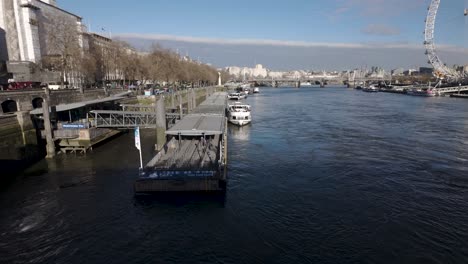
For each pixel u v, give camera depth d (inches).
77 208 1269.7
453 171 1689.2
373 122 3395.7
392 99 6683.1
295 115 4033.0
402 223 1133.7
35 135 2004.2
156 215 1192.8
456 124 3233.3
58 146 2126.0
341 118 3730.3
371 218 1168.8
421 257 948.6
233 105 3609.7
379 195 1371.8
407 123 3314.5
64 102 2743.6
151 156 2017.7
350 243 1014.4
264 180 1552.7
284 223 1132.5
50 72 3821.4
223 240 1029.8
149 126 2352.4
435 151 2116.1
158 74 5004.9
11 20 3929.6
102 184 1526.8
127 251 984.3
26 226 1141.1
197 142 1927.9
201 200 1299.2
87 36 4901.6
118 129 2689.5
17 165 1792.6
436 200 1322.6
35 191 1454.2
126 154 2078.0
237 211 1217.4
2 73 3476.9
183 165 1494.8
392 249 985.5
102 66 4281.5
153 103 3757.4
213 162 1541.6
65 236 1074.1
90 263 934.4
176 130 1815.9
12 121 1822.1
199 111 2699.3
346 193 1392.7
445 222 1144.2
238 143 2415.1
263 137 2635.3
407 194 1382.9
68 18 5009.8
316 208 1245.7
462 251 978.1
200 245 1006.4
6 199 1370.6
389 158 1941.4
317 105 5378.9
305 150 2156.7
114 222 1153.4
